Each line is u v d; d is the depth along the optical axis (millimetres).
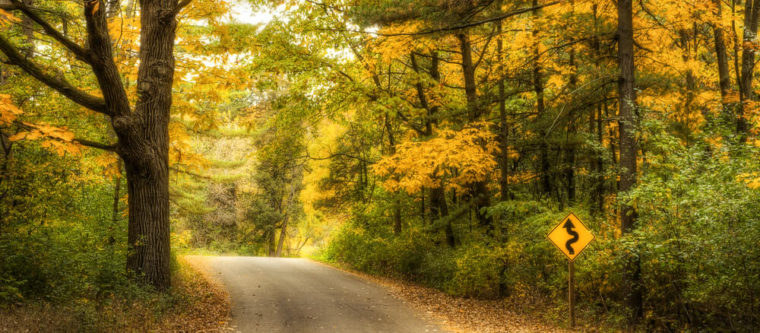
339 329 9039
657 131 9812
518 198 16672
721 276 7699
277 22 15008
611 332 9297
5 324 6465
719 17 13203
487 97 14742
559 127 12562
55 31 8820
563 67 14859
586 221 11859
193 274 15906
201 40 12859
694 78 14430
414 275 16953
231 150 35969
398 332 8984
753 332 7887
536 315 11008
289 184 37094
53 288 8320
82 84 11945
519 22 15680
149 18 10766
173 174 20516
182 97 14727
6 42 8383
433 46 14492
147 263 10266
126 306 8531
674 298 9430
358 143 22266
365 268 19844
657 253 8797
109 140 12891
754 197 7273
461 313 11195
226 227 39312
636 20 13328
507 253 12203
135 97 12242
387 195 19406
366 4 12352
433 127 15492
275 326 9148
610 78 10844
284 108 16531
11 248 8523
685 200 7941
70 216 11555
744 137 9625
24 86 10562
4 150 10508
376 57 15242
